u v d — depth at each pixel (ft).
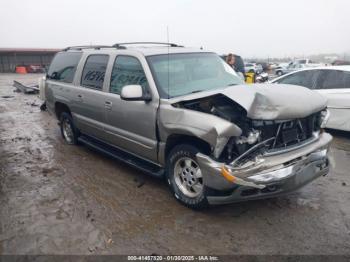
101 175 16.66
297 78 26.11
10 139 24.08
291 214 12.64
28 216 12.67
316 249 10.52
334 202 13.65
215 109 12.12
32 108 39.01
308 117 12.76
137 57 15.05
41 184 15.69
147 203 13.60
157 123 13.61
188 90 14.25
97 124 17.66
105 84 16.79
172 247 10.68
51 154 20.18
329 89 23.88
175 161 13.21
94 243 10.91
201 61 16.17
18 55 173.27
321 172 13.03
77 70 19.47
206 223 12.04
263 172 11.00
